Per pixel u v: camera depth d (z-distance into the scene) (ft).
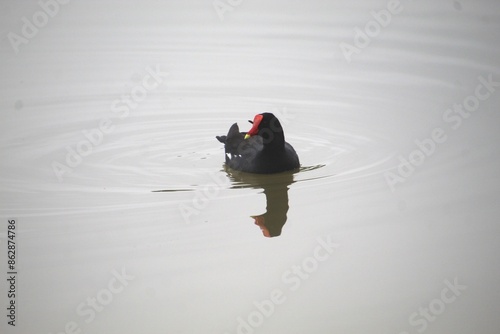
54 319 91.09
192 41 206.18
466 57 186.09
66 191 127.24
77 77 187.01
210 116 167.12
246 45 203.10
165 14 222.28
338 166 138.31
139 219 116.78
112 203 122.52
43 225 114.73
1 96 175.01
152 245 108.99
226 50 201.26
